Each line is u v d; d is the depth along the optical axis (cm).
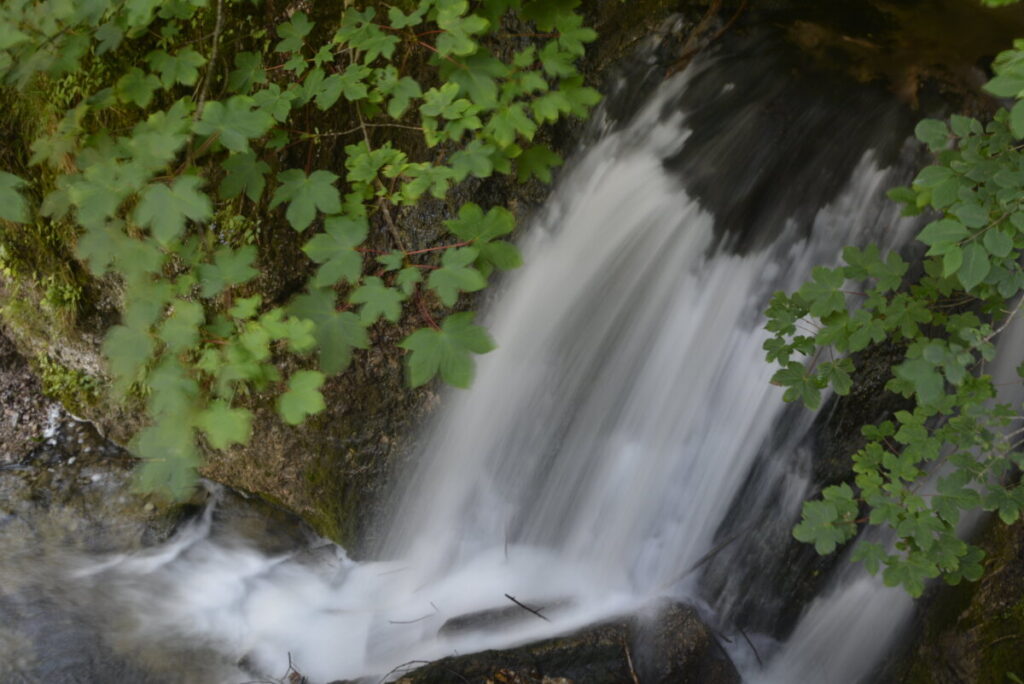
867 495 224
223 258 225
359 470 346
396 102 238
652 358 332
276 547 361
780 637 351
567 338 337
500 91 264
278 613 346
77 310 335
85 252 210
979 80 311
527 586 357
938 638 307
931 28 330
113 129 285
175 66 239
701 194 323
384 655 333
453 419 342
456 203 302
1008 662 275
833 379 232
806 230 310
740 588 347
